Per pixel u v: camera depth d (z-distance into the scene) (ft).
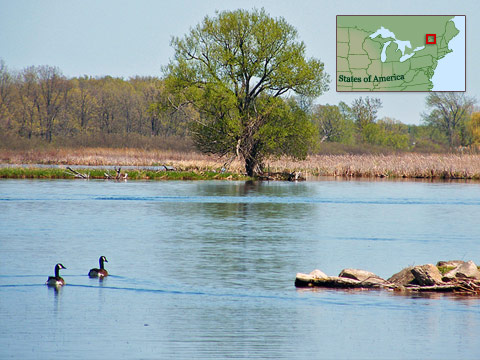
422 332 211.00
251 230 433.89
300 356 189.78
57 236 401.90
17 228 435.12
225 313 231.30
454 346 198.70
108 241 383.45
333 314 230.48
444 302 245.65
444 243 382.83
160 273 294.87
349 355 191.42
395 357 189.26
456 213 535.60
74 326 216.13
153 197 645.51
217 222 474.08
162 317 226.17
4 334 207.62
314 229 440.86
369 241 389.19
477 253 349.00
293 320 223.30
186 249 357.41
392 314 229.86
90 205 574.97
